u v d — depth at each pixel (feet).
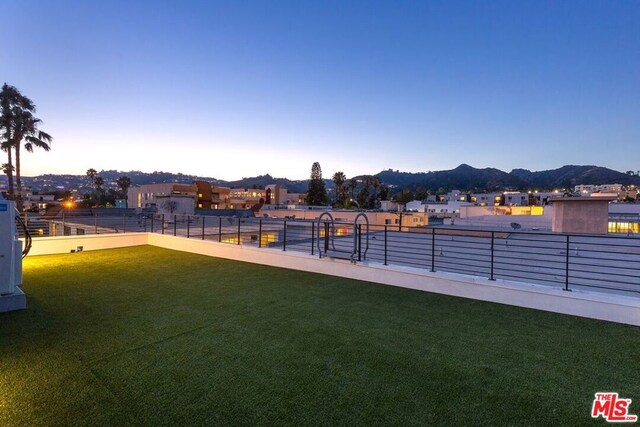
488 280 16.33
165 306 15.28
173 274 22.17
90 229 44.04
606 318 13.50
